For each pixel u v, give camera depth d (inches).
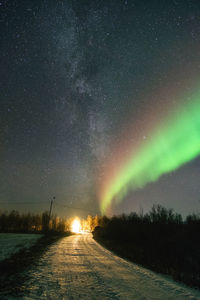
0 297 196.1
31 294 209.6
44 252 563.5
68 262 417.1
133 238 833.5
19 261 409.1
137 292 238.5
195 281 303.3
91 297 211.5
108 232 1212.5
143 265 433.7
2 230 2042.3
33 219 2541.8
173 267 406.0
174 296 231.6
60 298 203.2
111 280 287.9
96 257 514.3
